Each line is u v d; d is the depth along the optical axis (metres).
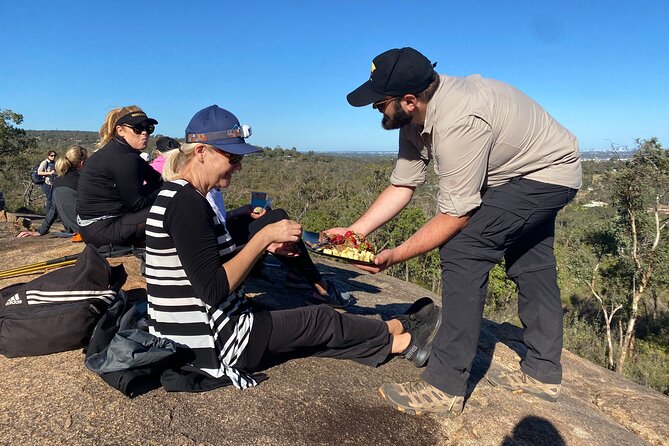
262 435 1.88
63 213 5.41
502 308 21.45
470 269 2.19
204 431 1.85
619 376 3.54
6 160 33.41
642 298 19.97
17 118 32.16
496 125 1.99
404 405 2.22
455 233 2.11
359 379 2.44
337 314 2.37
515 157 2.10
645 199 17.95
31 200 30.42
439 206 2.11
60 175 5.44
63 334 2.24
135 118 3.38
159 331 1.99
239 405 2.03
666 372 13.62
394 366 2.63
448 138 1.96
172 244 1.86
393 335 2.60
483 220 2.14
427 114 2.03
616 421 2.76
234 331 2.04
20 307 2.27
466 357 2.21
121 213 3.58
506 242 2.21
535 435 2.23
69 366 2.18
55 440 1.71
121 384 1.89
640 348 18.36
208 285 1.82
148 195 3.55
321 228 32.41
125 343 1.86
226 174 1.98
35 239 5.65
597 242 19.69
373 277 5.00
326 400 2.20
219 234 1.98
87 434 1.75
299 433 1.93
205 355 2.00
